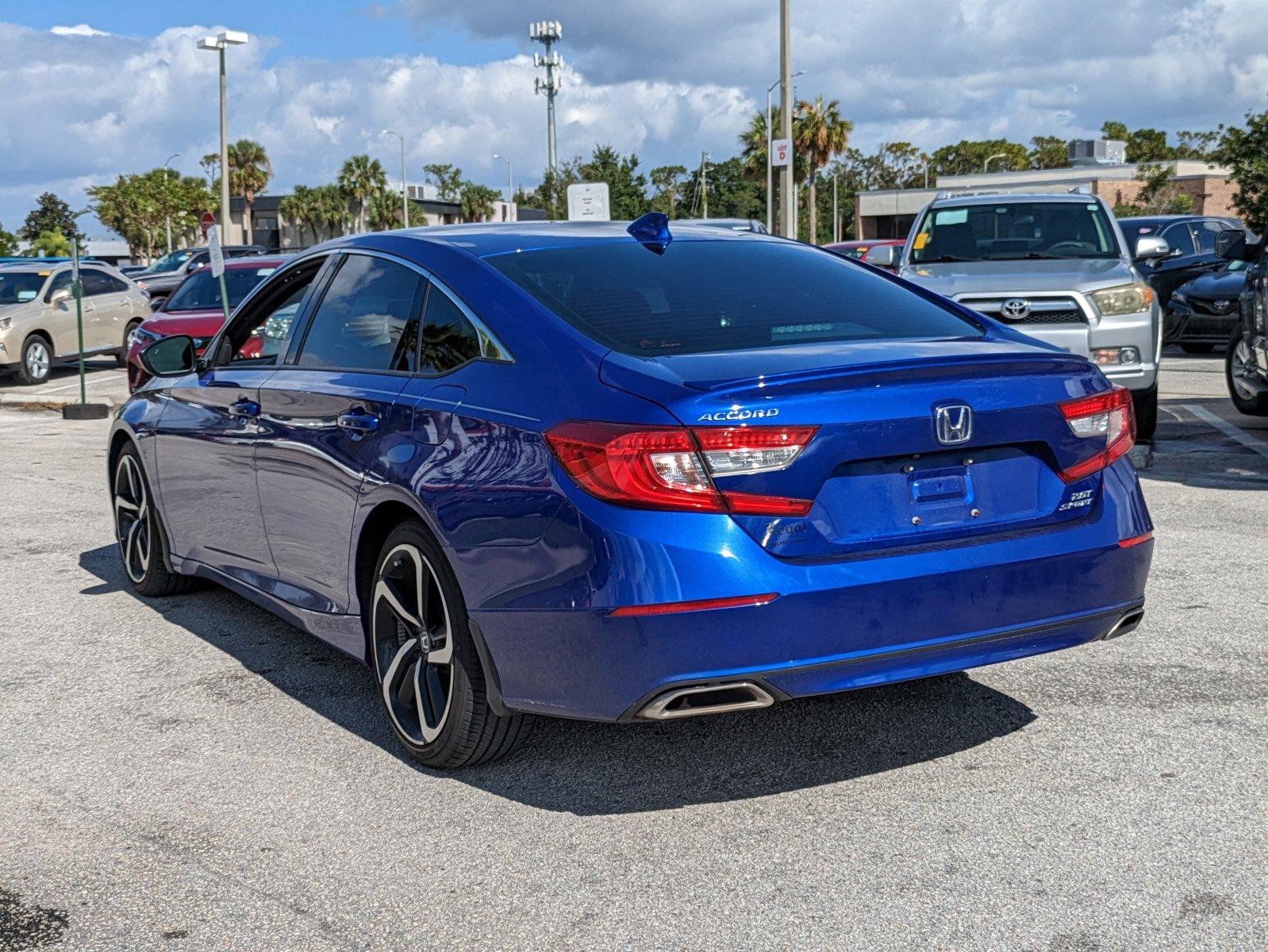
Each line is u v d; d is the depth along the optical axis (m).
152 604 5.97
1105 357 9.01
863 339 3.66
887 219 81.62
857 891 3.03
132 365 14.57
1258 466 8.63
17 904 3.09
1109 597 3.56
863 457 3.21
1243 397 11.08
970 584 3.31
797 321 3.74
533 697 3.40
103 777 3.88
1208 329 16.23
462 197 97.06
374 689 4.68
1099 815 3.39
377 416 3.95
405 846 3.36
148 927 2.96
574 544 3.19
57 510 8.41
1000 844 3.24
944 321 3.96
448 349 3.84
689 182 94.62
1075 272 9.32
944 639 3.30
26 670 4.97
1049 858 3.15
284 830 3.48
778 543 3.15
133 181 89.81
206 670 4.95
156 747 4.12
